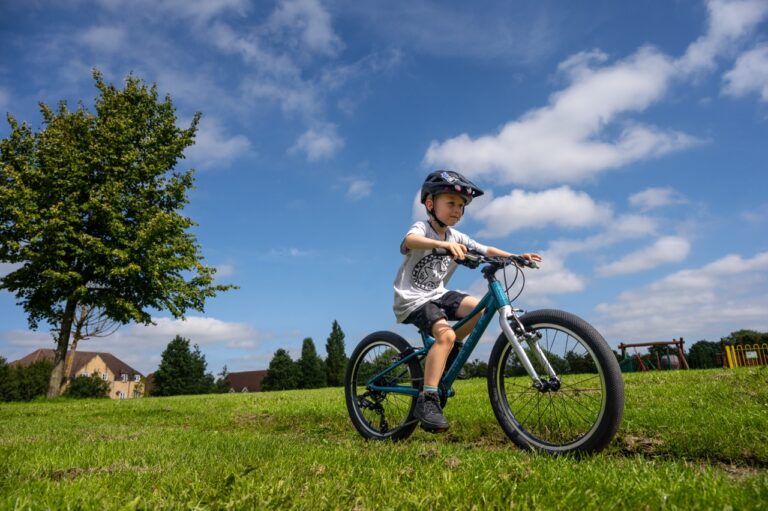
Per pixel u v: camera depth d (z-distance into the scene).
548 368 2.95
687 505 1.72
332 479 2.18
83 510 1.81
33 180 16.59
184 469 2.50
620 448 3.17
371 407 4.01
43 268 16.59
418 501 1.82
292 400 8.62
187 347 62.47
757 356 18.38
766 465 2.76
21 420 7.21
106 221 17.06
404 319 3.65
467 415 4.45
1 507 1.84
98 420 6.91
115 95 18.95
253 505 1.79
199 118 19.84
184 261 18.06
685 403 4.39
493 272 3.23
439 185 3.51
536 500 1.84
